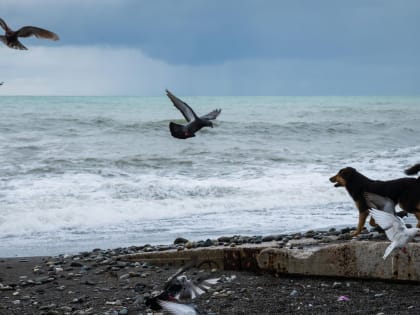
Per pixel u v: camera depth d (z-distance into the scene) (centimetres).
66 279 1095
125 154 2753
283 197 1977
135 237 1506
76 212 1711
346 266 1001
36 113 4328
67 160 2520
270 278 1056
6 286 1044
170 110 5550
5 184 2053
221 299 934
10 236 1533
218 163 2614
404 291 946
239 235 1414
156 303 562
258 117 4869
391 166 2533
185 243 1348
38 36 691
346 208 1850
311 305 898
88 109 5453
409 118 5034
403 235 682
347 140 3609
